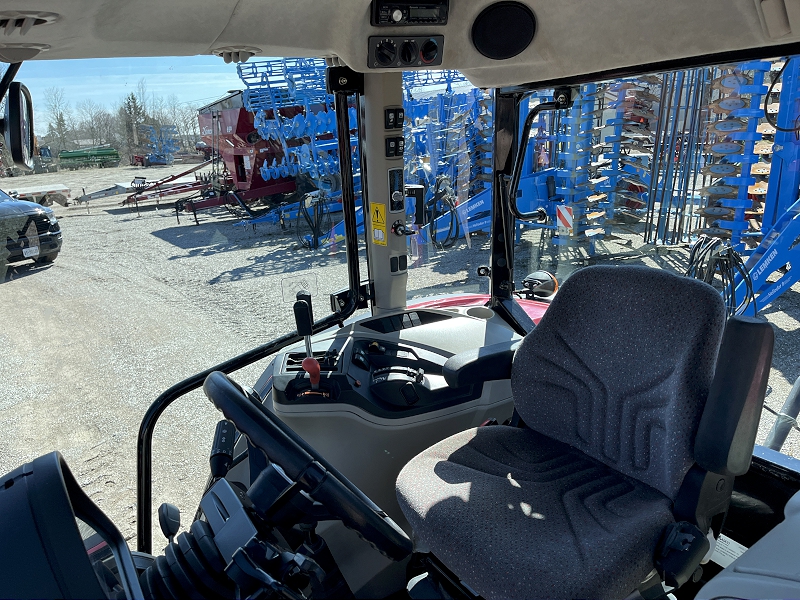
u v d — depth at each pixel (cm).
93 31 128
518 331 226
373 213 236
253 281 560
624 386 149
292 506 95
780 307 372
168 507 117
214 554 89
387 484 192
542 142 605
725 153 488
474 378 171
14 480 88
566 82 194
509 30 177
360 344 209
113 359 389
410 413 188
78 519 90
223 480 104
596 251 557
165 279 568
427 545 140
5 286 540
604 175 593
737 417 118
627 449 149
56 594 77
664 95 541
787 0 128
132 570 88
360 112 226
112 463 276
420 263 555
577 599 113
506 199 228
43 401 332
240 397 100
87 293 522
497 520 134
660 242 559
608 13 162
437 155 622
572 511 137
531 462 159
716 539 138
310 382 182
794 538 114
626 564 119
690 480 129
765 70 456
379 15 167
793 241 370
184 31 142
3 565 78
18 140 99
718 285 273
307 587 94
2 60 122
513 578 119
